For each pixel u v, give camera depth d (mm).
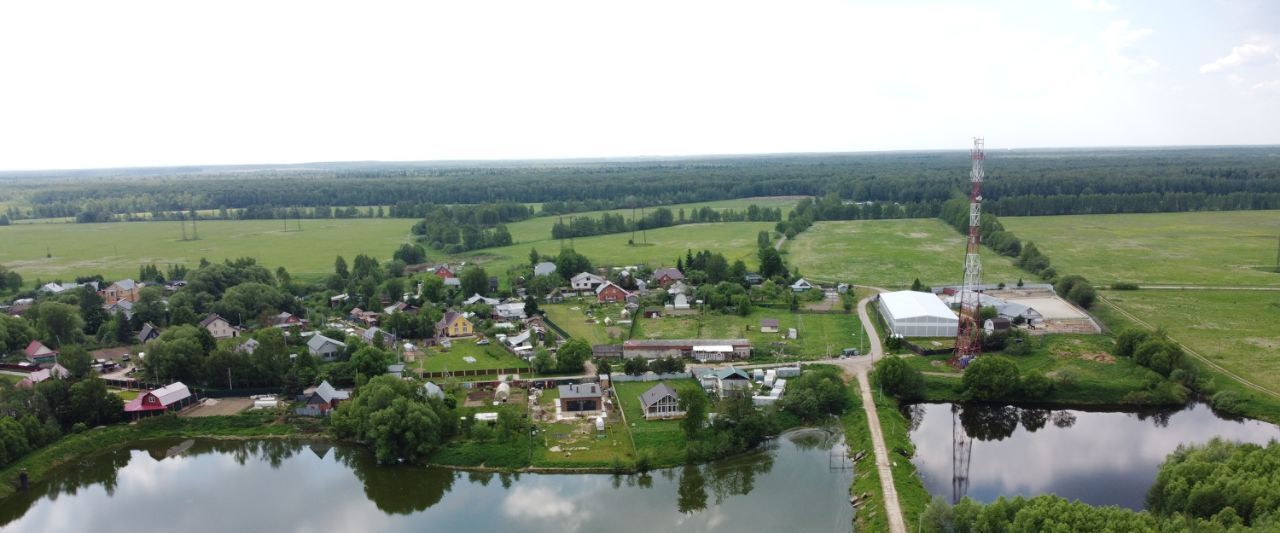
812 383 107188
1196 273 189125
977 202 118938
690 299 168000
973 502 69000
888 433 95688
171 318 145500
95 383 103062
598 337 140250
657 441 94938
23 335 131125
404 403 95188
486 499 85312
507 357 129250
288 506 85188
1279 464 69375
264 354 114312
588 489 87062
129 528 81000
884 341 134250
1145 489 83688
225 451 99750
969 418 108062
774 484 87062
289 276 190250
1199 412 108188
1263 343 128625
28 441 93875
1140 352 118000
